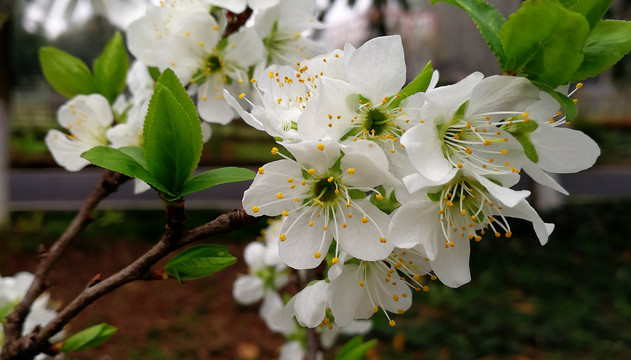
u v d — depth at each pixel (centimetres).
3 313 16
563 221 84
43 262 14
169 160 10
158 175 10
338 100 10
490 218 10
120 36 16
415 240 10
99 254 79
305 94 11
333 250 10
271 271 22
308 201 10
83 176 140
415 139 9
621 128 190
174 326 56
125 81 16
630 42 10
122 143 15
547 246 75
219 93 15
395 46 10
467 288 63
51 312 16
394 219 9
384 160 9
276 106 10
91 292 11
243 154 153
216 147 150
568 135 10
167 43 14
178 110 10
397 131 10
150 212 100
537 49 9
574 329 53
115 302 62
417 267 11
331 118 9
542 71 10
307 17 15
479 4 10
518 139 10
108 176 14
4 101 84
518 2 53
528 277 65
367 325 20
